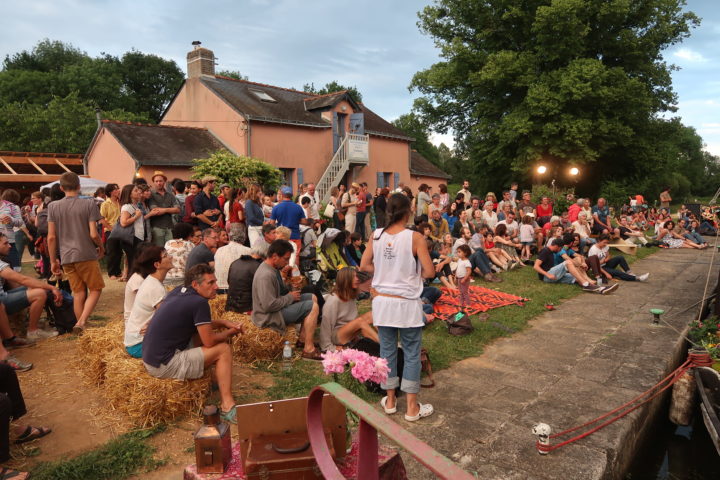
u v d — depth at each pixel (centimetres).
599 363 554
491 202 1273
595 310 800
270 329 527
